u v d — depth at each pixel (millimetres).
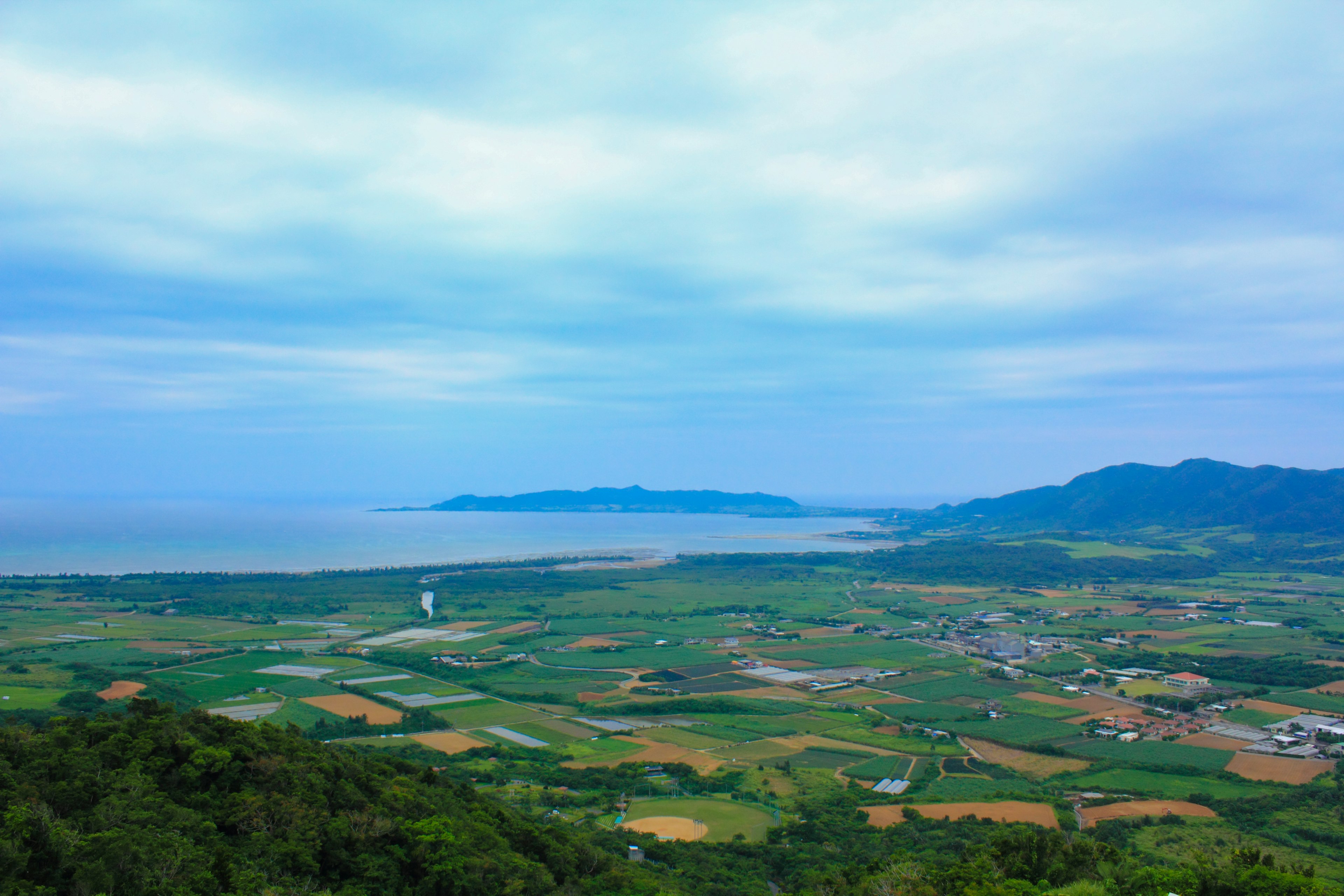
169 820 66375
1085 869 75312
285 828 70000
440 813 83500
